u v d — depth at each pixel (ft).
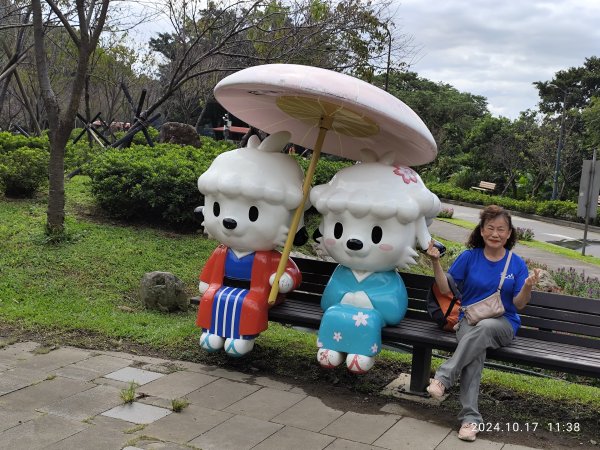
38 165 34.01
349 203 14.56
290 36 34.99
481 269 14.14
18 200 33.37
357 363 14.64
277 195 15.42
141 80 86.02
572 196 118.32
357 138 16.56
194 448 11.98
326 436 12.80
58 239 26.45
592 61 158.30
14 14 42.39
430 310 15.06
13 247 25.43
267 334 19.69
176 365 16.71
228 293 16.19
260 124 18.03
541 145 119.03
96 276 23.93
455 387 16.14
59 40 60.80
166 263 26.35
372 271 15.24
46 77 26.35
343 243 14.94
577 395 15.96
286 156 16.29
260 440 12.48
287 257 15.78
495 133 131.85
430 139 14.70
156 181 30.04
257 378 16.07
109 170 30.89
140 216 31.73
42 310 20.13
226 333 16.10
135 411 13.60
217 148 44.86
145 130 42.29
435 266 14.67
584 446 13.00
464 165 139.33
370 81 42.86
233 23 38.58
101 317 20.04
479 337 13.44
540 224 88.94
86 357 16.89
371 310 14.99
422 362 15.34
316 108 15.33
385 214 14.38
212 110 111.55
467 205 107.65
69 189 36.68
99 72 77.05
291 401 14.64
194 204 30.81
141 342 18.24
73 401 13.96
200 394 14.78
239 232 15.74
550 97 156.97
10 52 57.21
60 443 11.96
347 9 37.06
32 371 15.66
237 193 15.44
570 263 49.85
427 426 13.58
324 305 15.89
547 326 15.08
